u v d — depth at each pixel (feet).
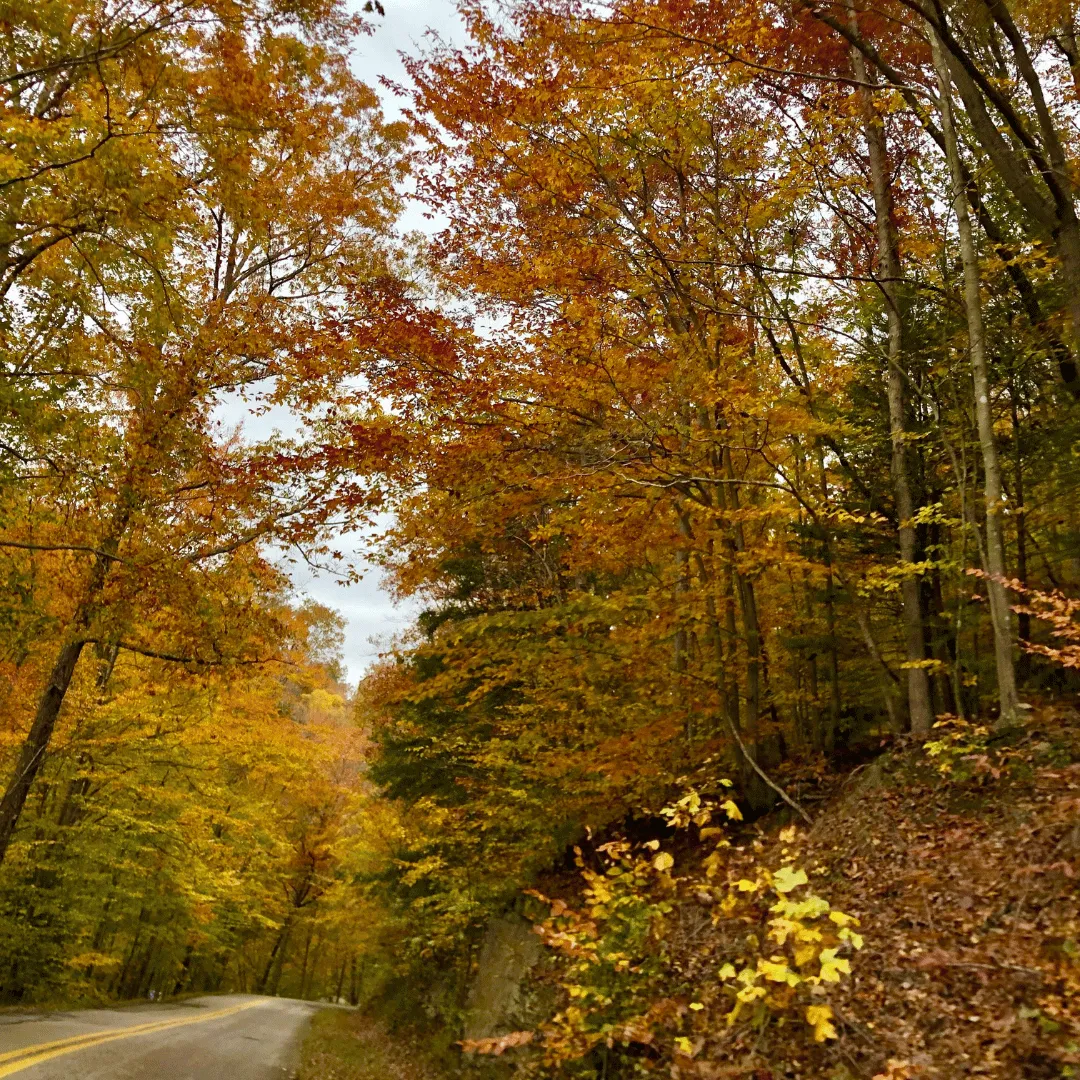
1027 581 34.68
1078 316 26.11
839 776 33.88
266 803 74.18
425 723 52.80
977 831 22.50
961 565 28.78
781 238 39.47
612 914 17.84
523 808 40.16
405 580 37.76
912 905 20.18
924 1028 15.57
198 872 59.98
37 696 42.55
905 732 33.42
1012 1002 15.08
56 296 28.96
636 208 37.19
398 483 32.04
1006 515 35.17
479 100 34.01
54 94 27.66
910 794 26.48
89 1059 31.32
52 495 30.32
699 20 30.63
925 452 37.86
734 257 37.40
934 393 36.42
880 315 39.32
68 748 46.11
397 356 31.71
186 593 32.53
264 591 35.83
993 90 26.37
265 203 33.86
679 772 36.50
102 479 30.12
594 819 39.06
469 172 36.78
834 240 42.24
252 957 134.00
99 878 51.75
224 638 34.53
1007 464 36.27
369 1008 72.28
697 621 33.40
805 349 40.57
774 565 34.60
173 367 32.45
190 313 31.01
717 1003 19.06
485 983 43.45
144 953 86.02
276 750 55.67
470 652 35.29
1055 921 16.92
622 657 34.22
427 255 39.47
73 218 25.04
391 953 68.18
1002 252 34.55
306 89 32.65
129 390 32.09
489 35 32.78
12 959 51.90
